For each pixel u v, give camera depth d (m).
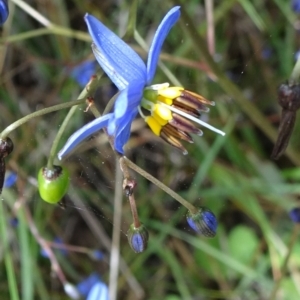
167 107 0.08
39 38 0.15
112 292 0.12
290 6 0.15
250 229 0.14
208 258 0.14
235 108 0.14
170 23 0.07
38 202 0.13
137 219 0.08
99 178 0.14
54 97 0.14
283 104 0.08
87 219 0.14
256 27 0.15
